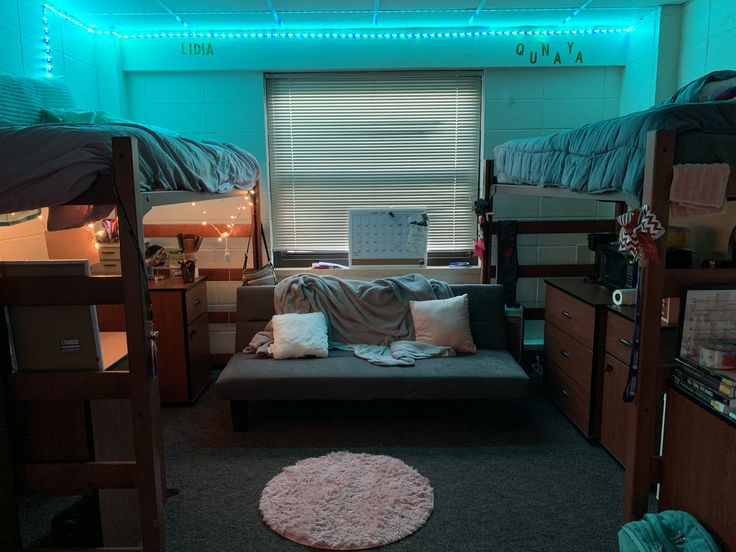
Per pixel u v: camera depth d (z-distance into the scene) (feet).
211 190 9.43
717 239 9.39
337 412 12.15
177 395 12.57
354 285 13.01
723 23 10.75
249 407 12.46
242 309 12.95
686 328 6.78
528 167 10.75
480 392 10.76
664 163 6.17
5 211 5.99
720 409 6.09
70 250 12.21
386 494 8.75
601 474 9.50
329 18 12.82
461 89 14.46
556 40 13.80
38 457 6.81
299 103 14.53
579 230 14.44
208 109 14.21
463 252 15.16
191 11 12.12
